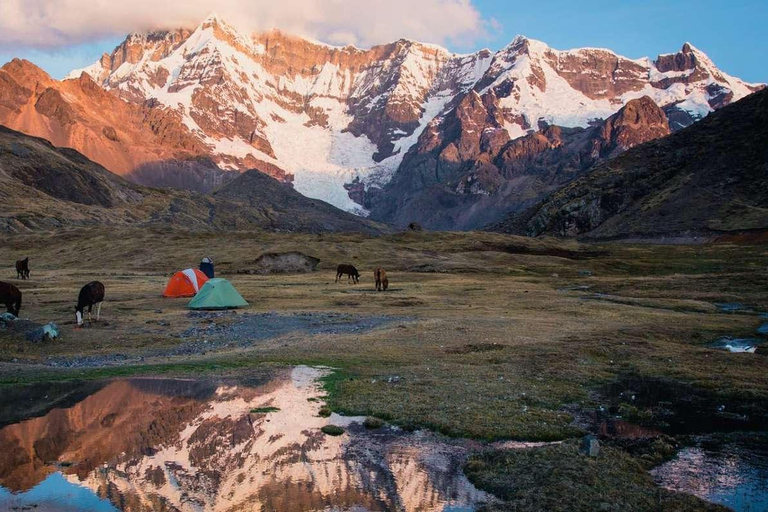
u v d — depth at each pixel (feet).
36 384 83.76
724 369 93.66
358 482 50.31
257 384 83.61
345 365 96.17
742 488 49.67
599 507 44.70
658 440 60.34
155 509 44.65
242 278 308.60
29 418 67.97
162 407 72.43
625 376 90.22
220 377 87.92
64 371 91.61
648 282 257.75
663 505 45.37
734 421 68.49
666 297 215.92
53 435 62.03
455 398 75.05
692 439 62.28
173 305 184.96
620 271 374.22
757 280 239.09
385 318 154.20
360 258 411.95
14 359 100.22
